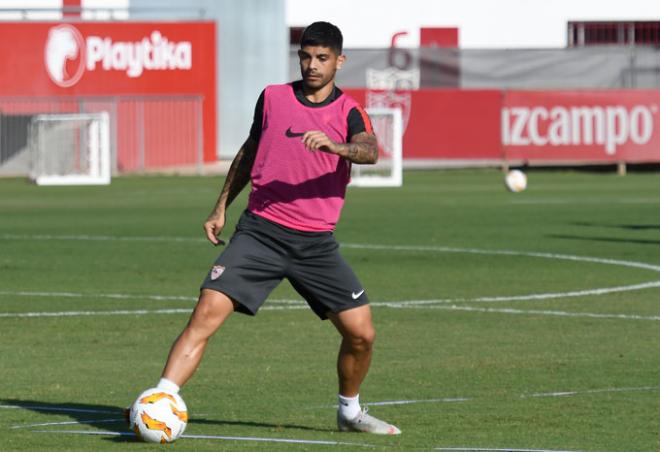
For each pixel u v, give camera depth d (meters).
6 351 27.39
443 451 17.95
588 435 19.11
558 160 102.31
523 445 18.38
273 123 18.77
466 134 101.44
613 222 60.88
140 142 105.06
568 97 101.75
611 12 122.81
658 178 100.38
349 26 121.50
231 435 19.08
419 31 121.69
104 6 114.25
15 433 19.16
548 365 25.48
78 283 39.16
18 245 50.97
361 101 100.94
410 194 82.81
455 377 24.20
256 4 107.75
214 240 19.36
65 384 23.62
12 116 104.44
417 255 47.00
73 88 105.06
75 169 100.19
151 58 105.38
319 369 25.23
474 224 60.06
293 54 109.62
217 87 107.75
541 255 46.88
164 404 18.27
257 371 25.00
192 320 18.59
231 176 19.28
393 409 21.19
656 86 104.25
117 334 29.70
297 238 18.73
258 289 18.75
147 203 75.12
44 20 104.44
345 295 18.98
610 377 24.16
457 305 34.53
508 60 102.69
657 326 30.81
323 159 18.62
